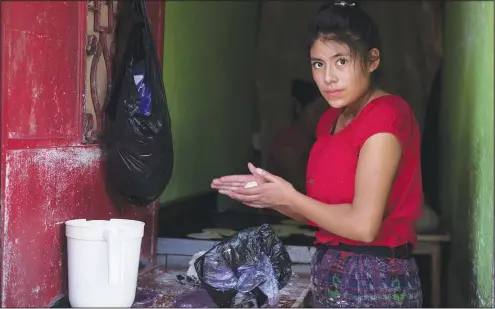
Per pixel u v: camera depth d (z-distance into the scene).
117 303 2.11
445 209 4.23
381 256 1.81
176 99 4.39
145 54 2.47
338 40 1.81
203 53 4.96
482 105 3.19
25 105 1.96
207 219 4.22
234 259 2.30
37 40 2.02
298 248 3.28
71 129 2.26
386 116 1.76
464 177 3.61
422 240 3.79
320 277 1.87
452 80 4.32
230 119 5.67
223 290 2.28
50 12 2.09
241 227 4.00
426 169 4.91
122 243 2.09
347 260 1.82
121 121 2.43
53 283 2.16
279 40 5.67
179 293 2.62
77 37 2.28
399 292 1.80
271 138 5.58
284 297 2.63
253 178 1.92
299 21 5.64
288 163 5.47
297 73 5.64
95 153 2.45
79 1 2.28
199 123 4.90
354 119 1.81
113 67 2.55
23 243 1.98
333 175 1.86
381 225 1.81
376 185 1.74
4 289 1.89
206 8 5.01
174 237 3.55
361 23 1.83
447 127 4.46
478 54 3.35
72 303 2.13
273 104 5.64
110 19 2.52
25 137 1.97
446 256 3.81
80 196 2.34
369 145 1.75
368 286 1.79
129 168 2.46
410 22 5.01
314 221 1.82
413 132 1.82
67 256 2.21
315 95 5.61
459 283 3.53
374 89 1.90
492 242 2.80
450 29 4.51
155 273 3.03
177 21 4.37
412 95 5.02
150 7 3.11
